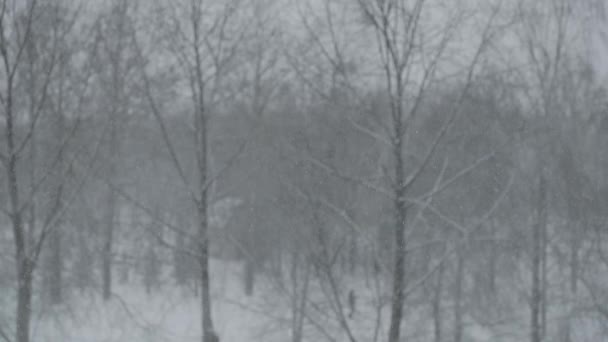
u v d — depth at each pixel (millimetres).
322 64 7398
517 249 9055
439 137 7344
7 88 9172
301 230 7867
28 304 9469
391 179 7410
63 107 10578
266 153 10289
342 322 7109
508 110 8203
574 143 9188
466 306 8586
